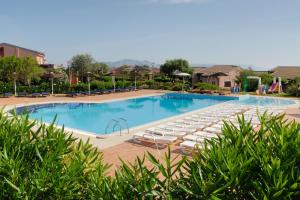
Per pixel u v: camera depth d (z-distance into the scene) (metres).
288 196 2.36
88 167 3.81
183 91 42.78
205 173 2.76
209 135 13.62
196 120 18.67
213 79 54.75
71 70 59.91
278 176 2.46
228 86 55.06
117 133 14.92
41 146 3.61
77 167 3.40
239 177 2.54
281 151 2.70
